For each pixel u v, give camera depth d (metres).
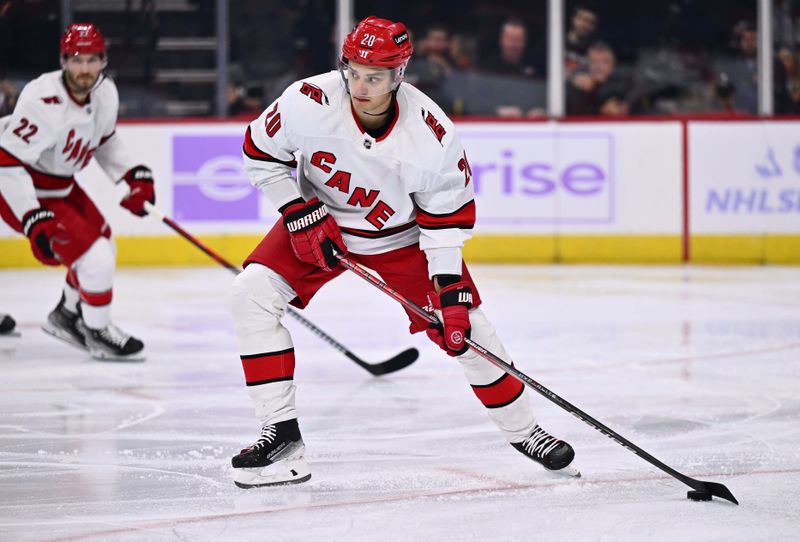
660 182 23.86
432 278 7.45
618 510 6.79
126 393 10.85
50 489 7.38
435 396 10.66
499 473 7.75
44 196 12.38
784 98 24.86
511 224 23.92
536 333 14.54
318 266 7.67
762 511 6.76
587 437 8.88
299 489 7.34
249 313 7.50
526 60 24.86
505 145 23.91
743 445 8.58
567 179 23.91
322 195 7.70
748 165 23.77
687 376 11.59
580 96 24.94
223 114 24.67
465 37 24.81
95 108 12.25
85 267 12.42
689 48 24.84
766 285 20.05
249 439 8.93
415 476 7.68
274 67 24.67
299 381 11.44
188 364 12.48
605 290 19.30
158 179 23.56
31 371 12.07
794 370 11.91
